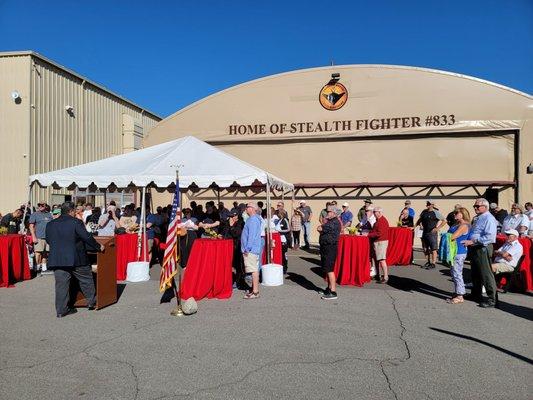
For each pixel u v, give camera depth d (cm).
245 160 2009
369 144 1902
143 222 1107
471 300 868
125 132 2453
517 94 1773
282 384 470
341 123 1919
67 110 1920
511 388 463
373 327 677
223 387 462
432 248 1286
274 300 860
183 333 643
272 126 1980
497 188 1797
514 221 1161
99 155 2191
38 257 1159
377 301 854
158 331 653
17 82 1680
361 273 1016
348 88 1914
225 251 891
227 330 659
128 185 1053
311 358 545
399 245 1343
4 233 1066
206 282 870
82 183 1090
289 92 1969
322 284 1031
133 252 1129
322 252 893
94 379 481
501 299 880
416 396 443
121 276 1101
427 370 509
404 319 725
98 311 768
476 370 510
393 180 1877
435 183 1825
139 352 564
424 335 639
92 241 747
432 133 1842
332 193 1934
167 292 914
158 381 476
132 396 440
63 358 543
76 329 662
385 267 1055
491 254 819
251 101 2002
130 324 689
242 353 561
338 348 582
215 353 561
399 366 521
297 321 709
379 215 1068
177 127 2059
